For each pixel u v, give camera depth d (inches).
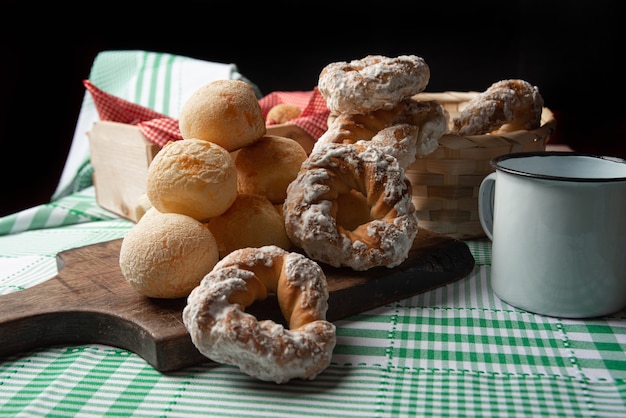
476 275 21.8
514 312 19.4
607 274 18.4
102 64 41.4
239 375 17.2
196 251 18.6
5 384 17.1
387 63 21.5
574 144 39.2
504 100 23.8
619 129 38.3
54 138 44.4
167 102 37.5
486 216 20.6
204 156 19.4
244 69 43.5
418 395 16.3
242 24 42.4
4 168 43.3
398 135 21.7
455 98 29.0
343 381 16.8
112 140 28.3
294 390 16.6
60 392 16.6
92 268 20.9
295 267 17.8
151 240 18.4
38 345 18.5
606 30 37.3
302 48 42.5
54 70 43.1
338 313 19.3
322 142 22.1
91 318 18.5
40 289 19.6
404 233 20.0
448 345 18.0
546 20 38.6
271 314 18.3
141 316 18.1
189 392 16.6
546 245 18.4
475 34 40.4
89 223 29.1
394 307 20.0
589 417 15.6
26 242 26.4
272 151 21.3
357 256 19.8
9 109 42.5
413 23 40.9
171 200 19.4
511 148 23.1
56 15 41.8
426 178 23.6
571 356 17.5
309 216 19.9
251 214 20.3
